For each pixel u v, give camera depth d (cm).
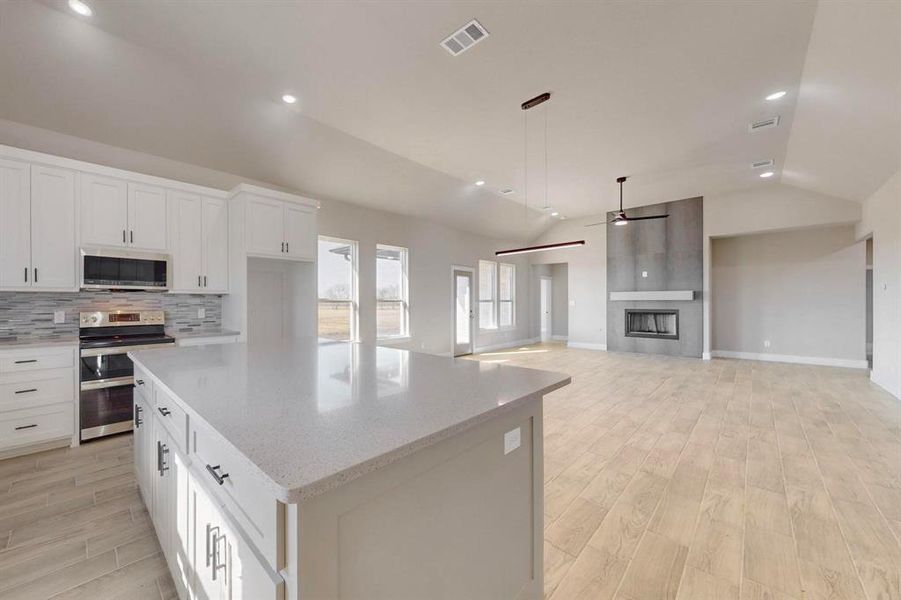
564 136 449
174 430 150
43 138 340
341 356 215
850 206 604
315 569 78
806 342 695
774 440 329
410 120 403
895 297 462
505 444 131
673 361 722
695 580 169
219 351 234
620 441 328
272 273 492
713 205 729
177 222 387
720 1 249
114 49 291
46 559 183
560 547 192
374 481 89
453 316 797
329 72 318
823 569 175
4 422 287
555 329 1097
